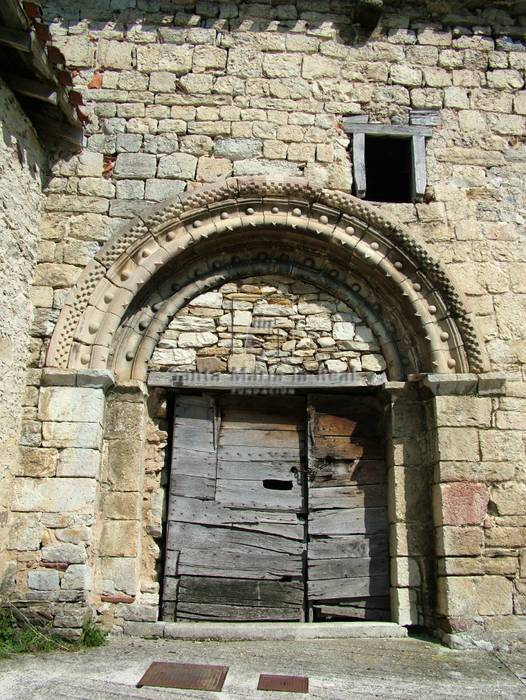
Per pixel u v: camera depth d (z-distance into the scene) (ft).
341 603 22.18
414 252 23.30
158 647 19.24
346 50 25.30
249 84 24.68
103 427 21.93
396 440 22.66
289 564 22.62
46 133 23.27
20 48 18.83
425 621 21.18
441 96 25.12
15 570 19.72
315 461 23.36
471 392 22.25
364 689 15.93
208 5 25.35
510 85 25.45
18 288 20.90
